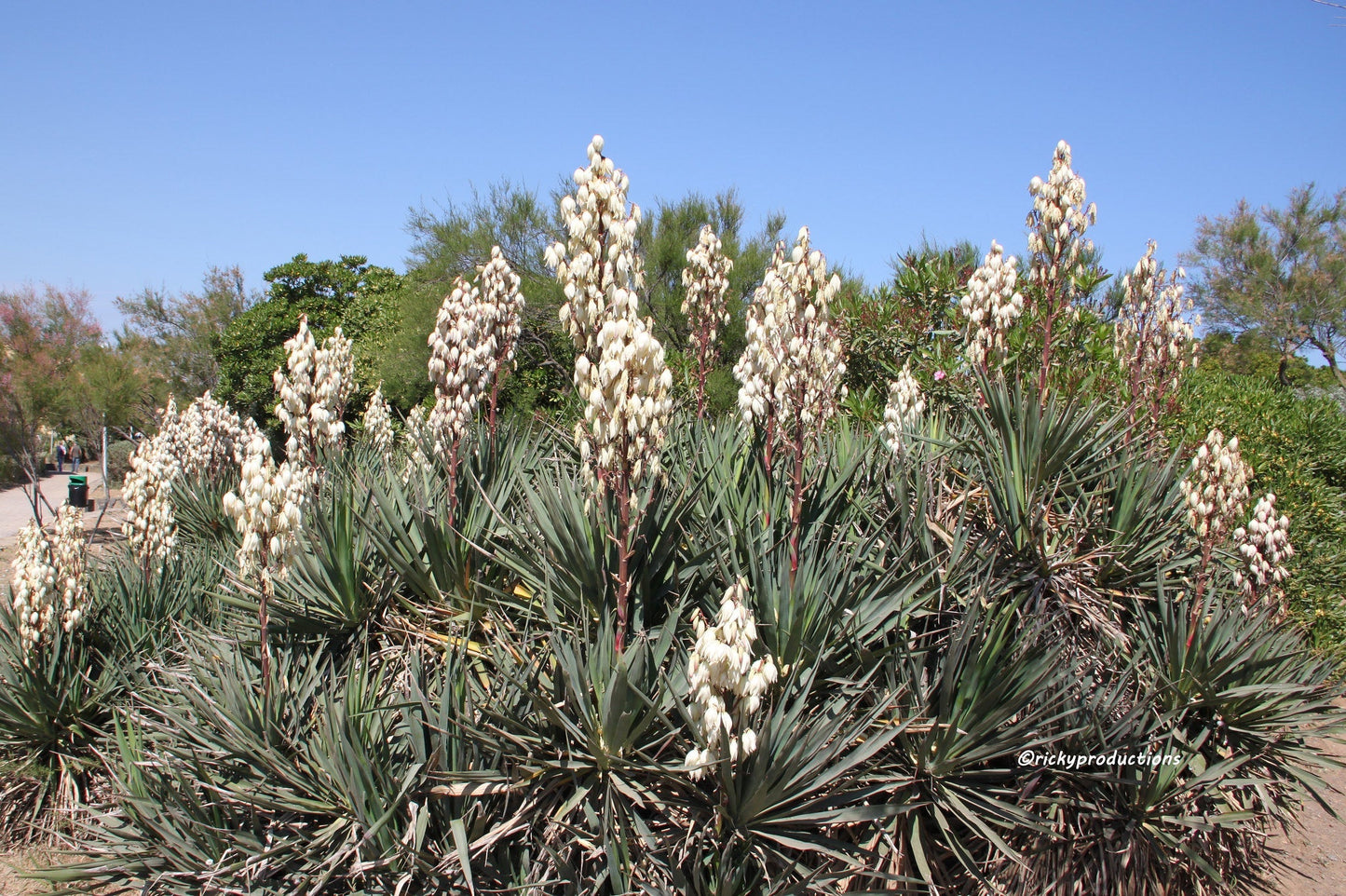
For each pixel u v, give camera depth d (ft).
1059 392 21.45
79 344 69.31
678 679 11.16
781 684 11.56
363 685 12.30
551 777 10.86
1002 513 14.51
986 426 16.01
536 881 10.42
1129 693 13.79
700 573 12.89
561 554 12.46
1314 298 66.69
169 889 11.47
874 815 10.35
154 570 19.92
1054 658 11.90
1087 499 15.92
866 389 26.86
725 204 41.91
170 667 16.01
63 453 99.66
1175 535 15.92
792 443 12.98
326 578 13.84
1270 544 14.14
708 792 10.74
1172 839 12.10
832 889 10.63
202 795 12.18
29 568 16.22
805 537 13.42
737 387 33.17
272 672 12.15
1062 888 11.93
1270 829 15.60
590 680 10.84
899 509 14.43
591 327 11.37
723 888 10.00
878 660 11.82
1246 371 71.87
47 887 13.98
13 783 15.61
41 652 16.52
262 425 67.97
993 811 11.37
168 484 20.54
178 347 89.51
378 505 14.30
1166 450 20.35
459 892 10.31
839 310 15.64
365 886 10.66
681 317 38.52
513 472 15.71
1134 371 19.67
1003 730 11.60
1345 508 26.50
